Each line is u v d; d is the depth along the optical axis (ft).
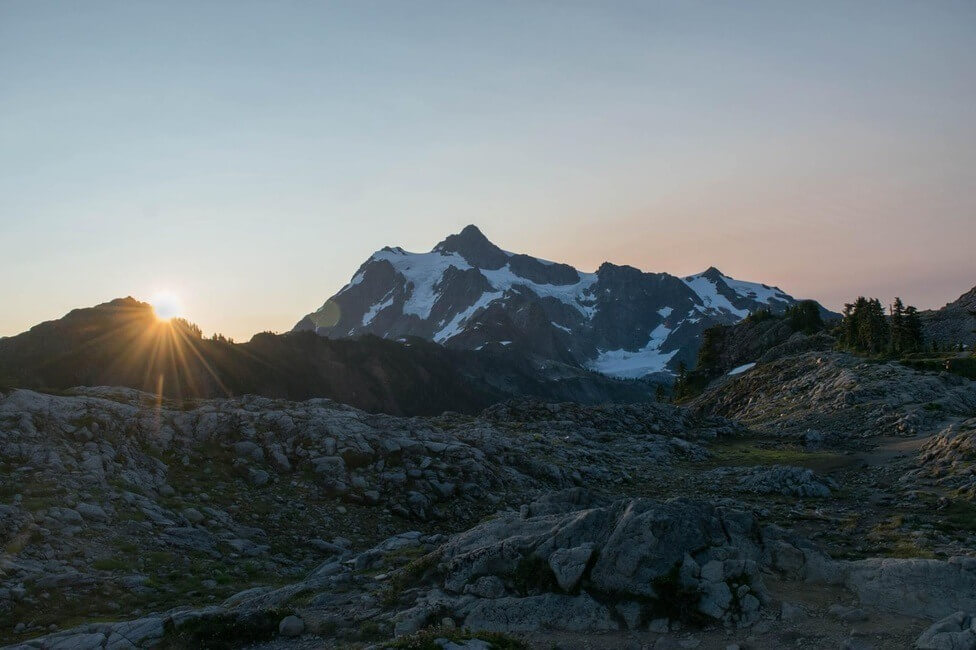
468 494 119.34
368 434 127.24
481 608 63.21
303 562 90.02
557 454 157.17
